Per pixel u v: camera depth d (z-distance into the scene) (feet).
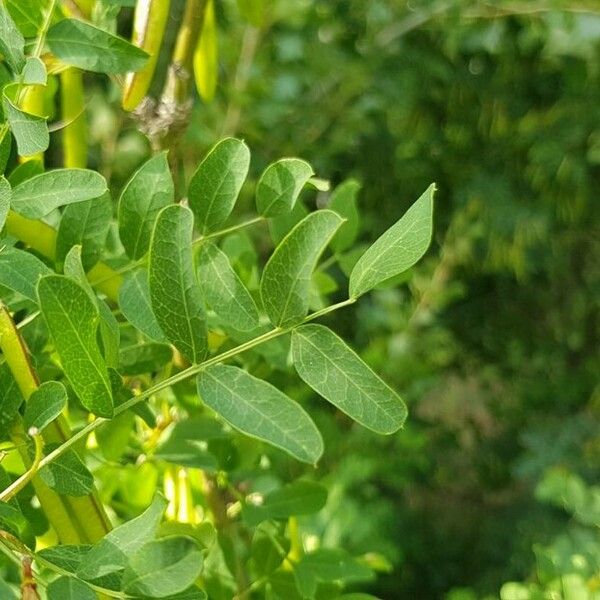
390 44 5.00
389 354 4.91
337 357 1.05
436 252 5.56
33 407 1.04
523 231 5.34
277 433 1.04
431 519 5.70
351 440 4.28
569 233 5.56
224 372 1.06
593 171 5.38
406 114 5.23
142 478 1.52
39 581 1.04
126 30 2.59
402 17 4.87
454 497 5.76
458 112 5.33
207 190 1.14
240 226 1.18
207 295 1.09
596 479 5.01
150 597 1.00
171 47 2.48
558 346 5.81
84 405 1.01
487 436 5.80
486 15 4.64
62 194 1.09
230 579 1.52
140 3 1.36
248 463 1.50
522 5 4.48
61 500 1.14
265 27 4.45
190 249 1.04
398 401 1.03
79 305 0.98
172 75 1.41
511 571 5.17
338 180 5.45
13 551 1.04
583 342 5.81
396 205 5.52
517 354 5.83
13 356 1.13
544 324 5.86
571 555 1.79
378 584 5.30
